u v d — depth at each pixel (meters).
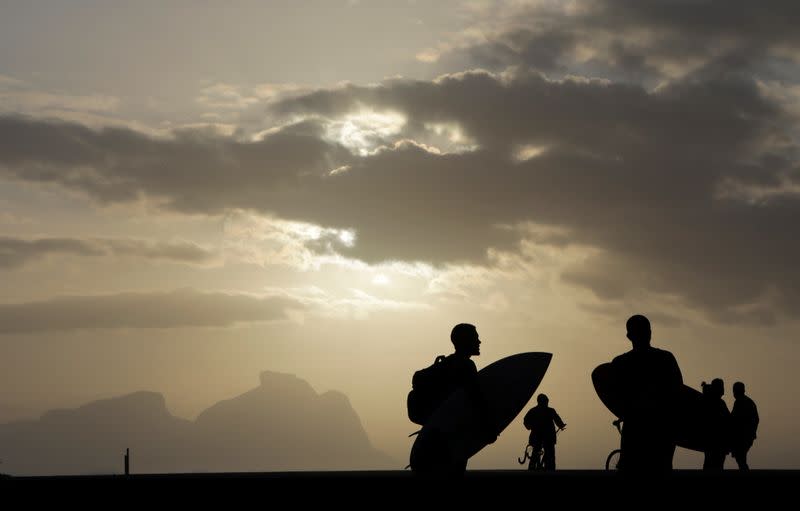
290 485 8.80
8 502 8.87
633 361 8.96
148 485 8.88
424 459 8.77
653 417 8.69
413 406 8.77
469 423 8.95
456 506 8.74
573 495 8.63
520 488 8.62
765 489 8.69
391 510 8.71
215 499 8.88
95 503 8.88
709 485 8.65
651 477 8.62
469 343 8.73
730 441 17.75
